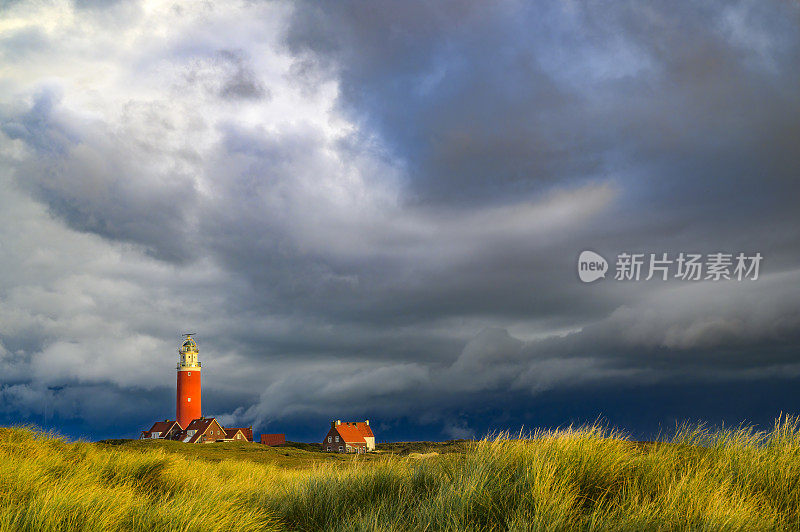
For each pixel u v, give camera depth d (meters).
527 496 7.81
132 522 7.98
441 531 7.33
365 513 8.73
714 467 8.88
